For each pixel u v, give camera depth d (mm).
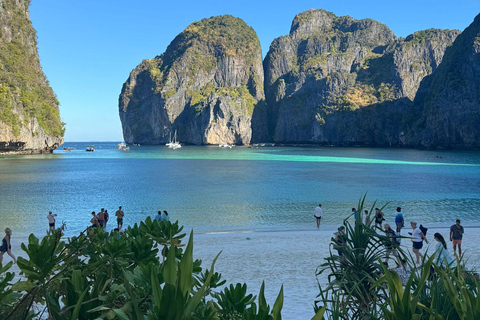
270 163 92625
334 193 38594
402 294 2275
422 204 31250
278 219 24844
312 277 11719
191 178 56031
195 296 1771
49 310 2658
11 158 109375
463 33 193000
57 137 139125
